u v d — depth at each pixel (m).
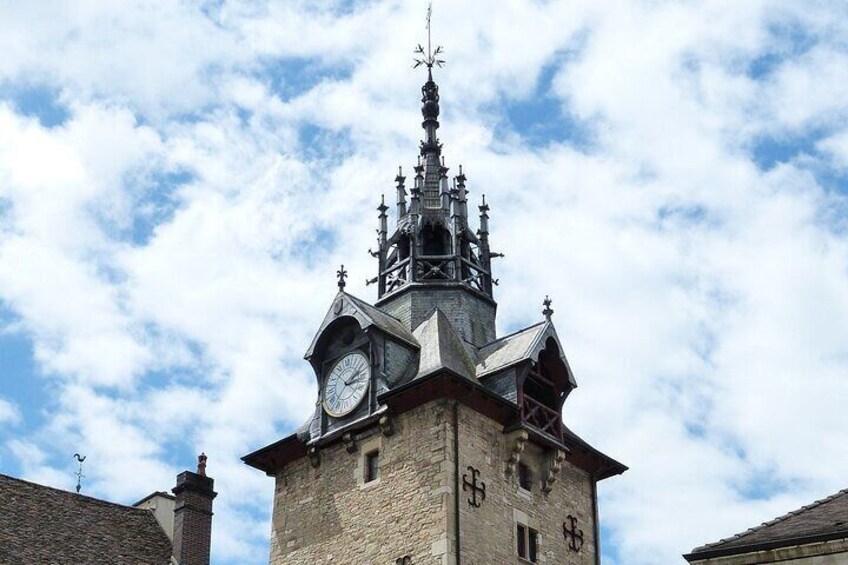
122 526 40.81
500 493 40.66
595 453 44.38
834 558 26.47
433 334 43.09
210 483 41.94
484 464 40.50
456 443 39.78
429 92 50.94
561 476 43.41
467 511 39.25
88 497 41.25
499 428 41.59
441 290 45.28
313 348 43.78
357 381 42.53
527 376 42.62
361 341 43.16
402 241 47.03
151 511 41.97
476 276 46.84
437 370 40.00
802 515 28.84
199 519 41.25
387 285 46.66
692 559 27.81
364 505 40.91
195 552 40.69
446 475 39.16
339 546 41.03
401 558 39.16
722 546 27.73
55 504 40.16
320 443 42.66
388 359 42.06
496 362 42.75
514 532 40.56
